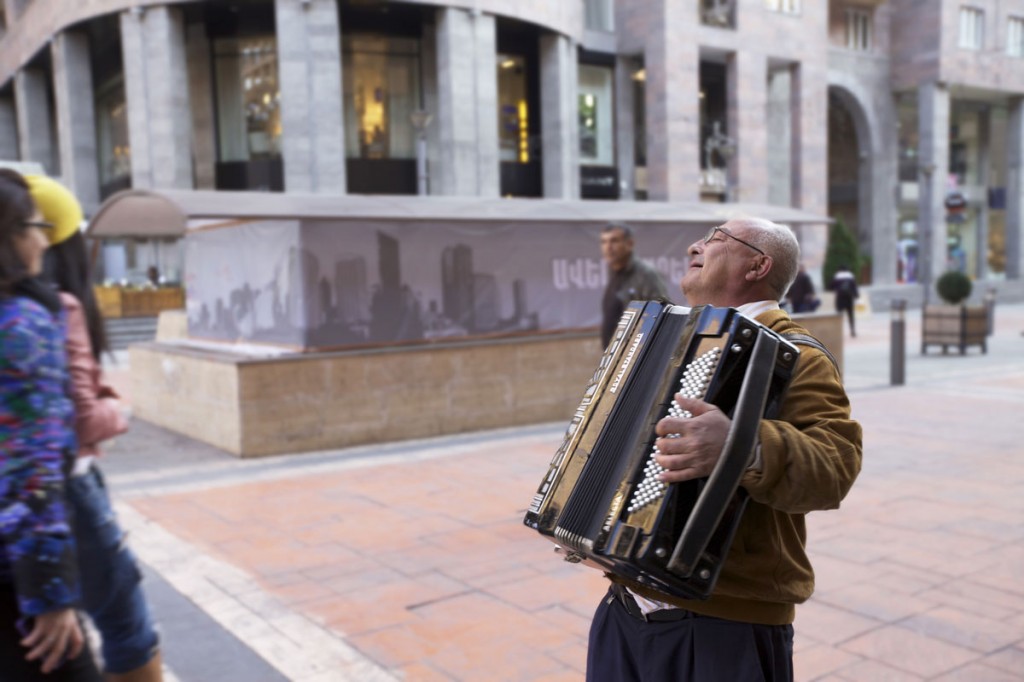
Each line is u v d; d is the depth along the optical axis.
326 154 24.52
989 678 3.31
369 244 8.48
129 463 7.58
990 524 5.30
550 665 3.52
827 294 26.44
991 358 14.94
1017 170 43.16
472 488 6.51
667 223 10.34
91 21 26.73
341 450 8.09
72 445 1.95
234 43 27.23
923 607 4.02
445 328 9.00
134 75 25.05
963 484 6.30
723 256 1.98
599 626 2.06
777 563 1.81
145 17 24.81
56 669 1.94
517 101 29.92
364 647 3.73
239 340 9.35
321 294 8.23
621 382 1.79
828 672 3.38
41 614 1.79
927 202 39.06
